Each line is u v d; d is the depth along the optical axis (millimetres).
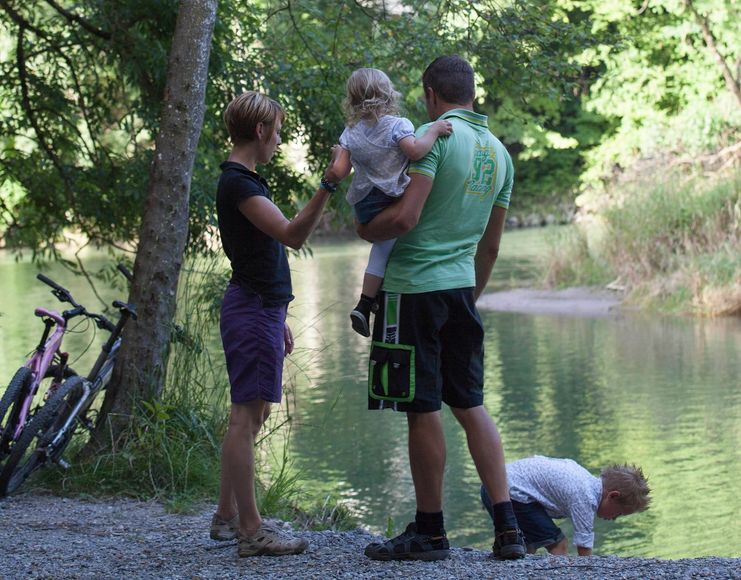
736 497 10609
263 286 5305
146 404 7906
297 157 14125
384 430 13531
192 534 6418
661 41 39781
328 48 13180
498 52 12469
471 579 4746
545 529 6477
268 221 5133
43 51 13508
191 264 9898
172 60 8438
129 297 8461
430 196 4926
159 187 8406
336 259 37812
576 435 13391
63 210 14016
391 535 8242
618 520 10289
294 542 5441
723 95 34781
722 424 13516
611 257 26578
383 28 13141
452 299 4977
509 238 44500
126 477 7777
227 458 5367
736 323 21906
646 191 27328
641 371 17375
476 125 5102
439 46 12625
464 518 10344
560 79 12766
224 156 12359
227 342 5340
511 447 12961
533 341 20938
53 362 8484
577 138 50688
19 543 6215
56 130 13867
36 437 8062
